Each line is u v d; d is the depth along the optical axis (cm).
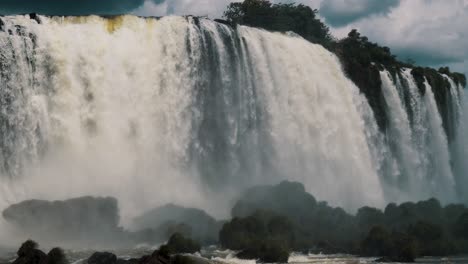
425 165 7412
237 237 3916
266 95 5959
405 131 7231
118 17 5266
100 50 5053
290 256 3878
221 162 5519
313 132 6253
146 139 5125
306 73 6334
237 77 5738
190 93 5416
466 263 3894
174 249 3738
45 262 3172
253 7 7756
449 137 8100
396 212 4822
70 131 4762
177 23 5453
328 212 4609
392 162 7006
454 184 7638
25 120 4578
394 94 7238
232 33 5762
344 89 6662
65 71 4828
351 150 6494
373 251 4050
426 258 4069
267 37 6109
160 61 5325
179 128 5322
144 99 5194
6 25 4588
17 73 4575
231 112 5650
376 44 7888
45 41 4772
